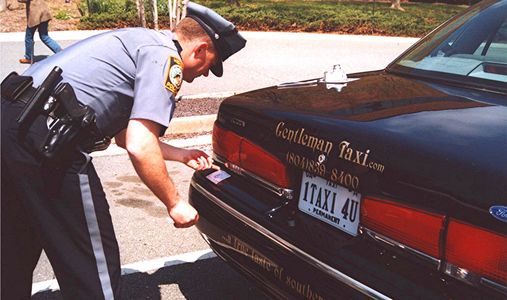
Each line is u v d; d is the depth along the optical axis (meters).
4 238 2.14
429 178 1.79
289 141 2.27
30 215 2.07
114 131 2.17
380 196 1.92
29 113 1.95
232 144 2.59
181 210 2.22
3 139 1.99
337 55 12.36
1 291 2.20
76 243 2.09
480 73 2.62
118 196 4.34
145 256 3.45
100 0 14.30
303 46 13.37
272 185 2.36
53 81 1.99
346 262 1.95
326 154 2.10
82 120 1.98
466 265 1.69
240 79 9.02
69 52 2.11
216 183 2.60
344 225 2.06
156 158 2.05
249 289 3.10
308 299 2.05
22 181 2.02
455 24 3.05
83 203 2.05
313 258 2.05
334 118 2.18
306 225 2.17
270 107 2.44
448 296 1.70
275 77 9.37
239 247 2.39
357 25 16.61
